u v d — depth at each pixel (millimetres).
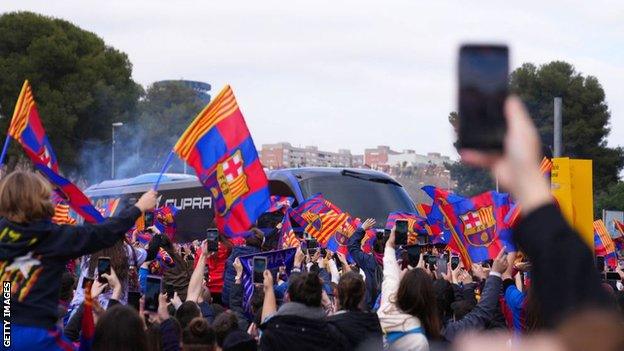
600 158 62000
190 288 8727
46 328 4973
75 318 7148
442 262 13422
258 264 8523
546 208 1319
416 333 6789
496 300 7352
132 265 9820
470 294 9992
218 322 7094
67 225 5074
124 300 9070
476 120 1301
